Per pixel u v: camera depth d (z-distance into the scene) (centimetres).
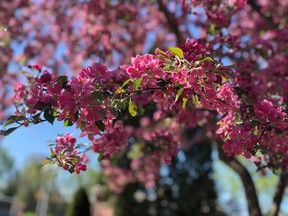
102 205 1852
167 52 296
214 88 290
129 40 828
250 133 308
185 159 1738
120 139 434
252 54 535
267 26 730
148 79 287
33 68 411
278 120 303
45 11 819
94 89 284
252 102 387
